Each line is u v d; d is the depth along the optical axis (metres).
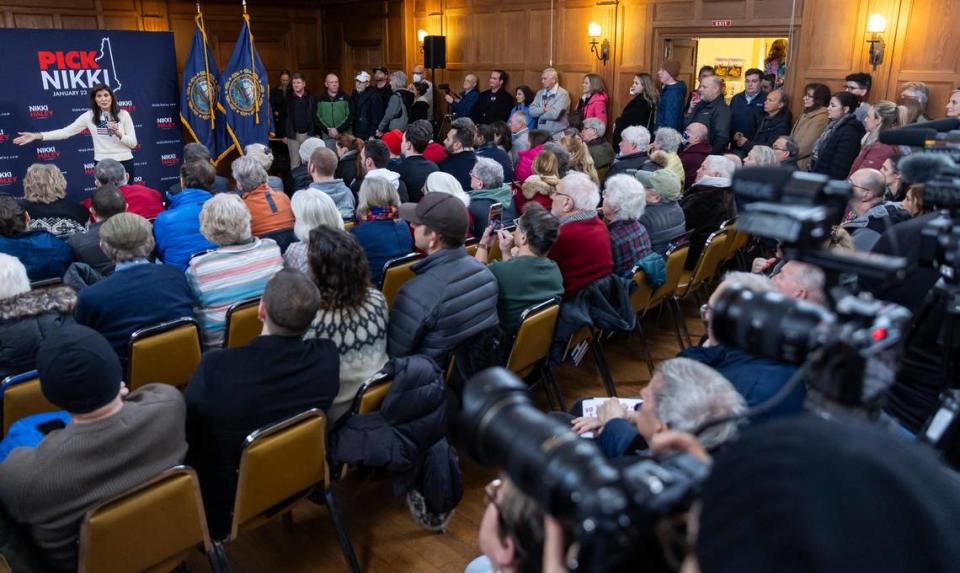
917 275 1.90
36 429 1.89
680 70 7.38
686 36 6.88
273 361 1.91
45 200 4.11
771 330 0.80
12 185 6.79
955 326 1.36
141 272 2.57
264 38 9.76
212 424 1.87
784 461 0.42
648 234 3.64
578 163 4.81
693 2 6.75
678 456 0.74
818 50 6.05
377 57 9.96
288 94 8.93
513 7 8.27
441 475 2.30
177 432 1.76
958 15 5.29
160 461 1.71
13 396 2.17
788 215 0.78
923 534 0.37
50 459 1.55
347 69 10.38
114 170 4.57
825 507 0.38
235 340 2.68
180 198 3.81
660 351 4.07
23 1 7.55
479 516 2.62
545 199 3.99
